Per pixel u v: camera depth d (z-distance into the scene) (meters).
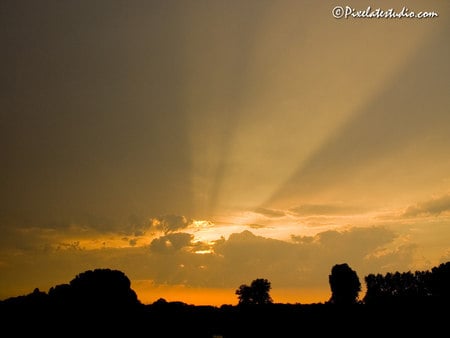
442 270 141.25
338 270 144.25
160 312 129.88
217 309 140.62
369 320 124.62
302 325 125.12
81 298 121.88
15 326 110.25
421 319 121.06
